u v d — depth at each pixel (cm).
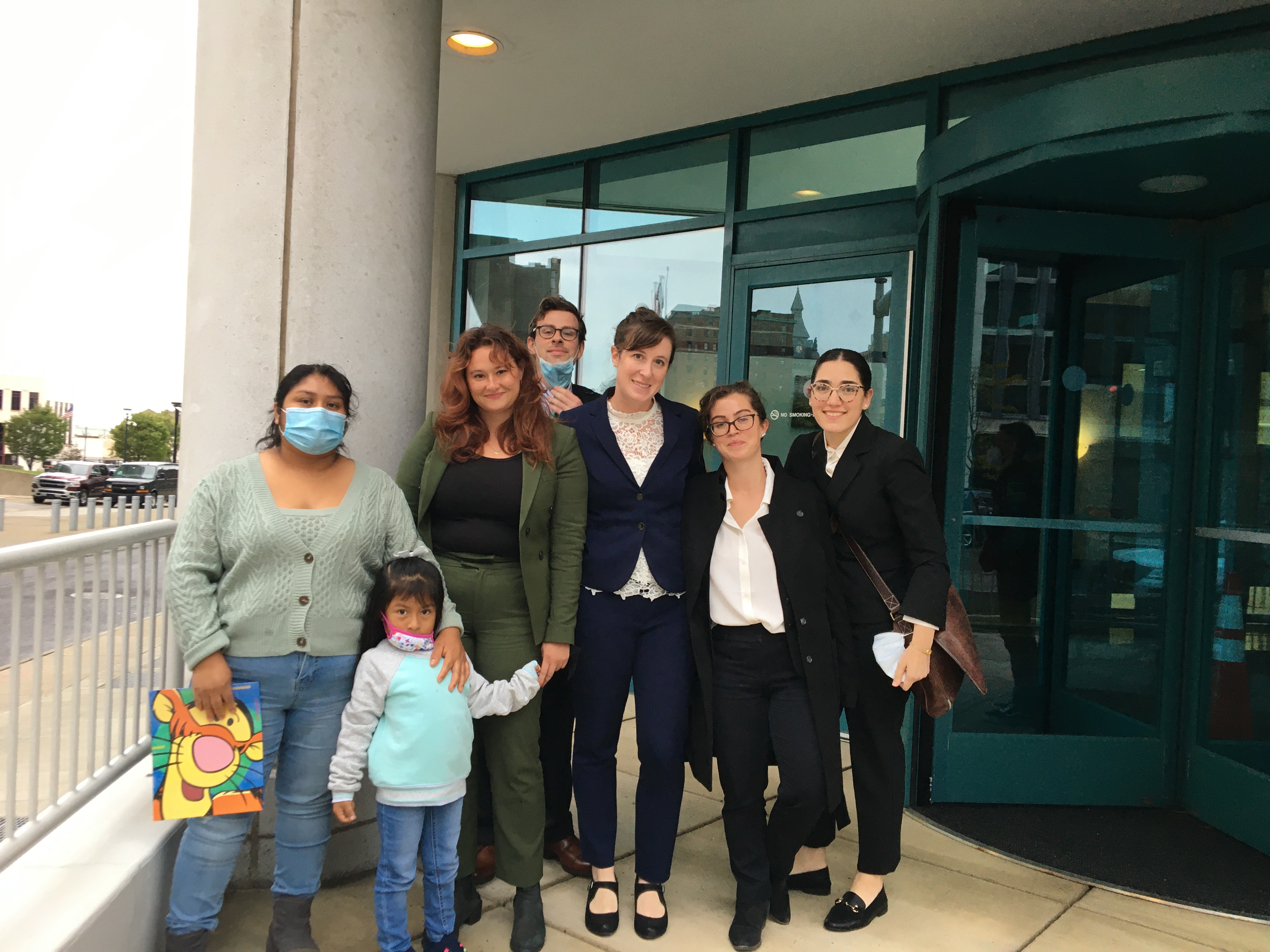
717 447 241
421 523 235
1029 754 348
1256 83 244
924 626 229
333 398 199
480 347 223
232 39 252
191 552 195
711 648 246
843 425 246
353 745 202
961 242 337
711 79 430
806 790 234
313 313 257
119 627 270
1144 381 354
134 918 197
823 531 245
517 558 231
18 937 167
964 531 355
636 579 242
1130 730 358
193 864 196
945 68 405
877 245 426
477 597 227
